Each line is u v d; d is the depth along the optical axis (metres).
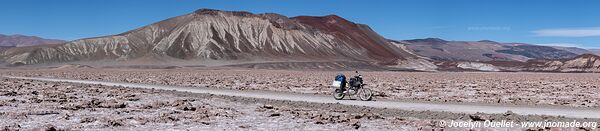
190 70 150.38
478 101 32.53
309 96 35.91
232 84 55.19
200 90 42.59
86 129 18.03
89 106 25.67
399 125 19.92
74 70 145.00
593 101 33.47
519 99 34.78
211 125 19.55
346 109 26.81
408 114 24.48
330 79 75.75
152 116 22.11
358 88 32.34
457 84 60.66
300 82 63.03
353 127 19.27
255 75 98.69
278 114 22.73
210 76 87.94
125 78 74.00
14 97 32.03
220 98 33.59
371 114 23.36
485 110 26.16
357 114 22.91
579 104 30.52
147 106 25.94
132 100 31.11
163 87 47.09
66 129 17.86
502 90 47.50
